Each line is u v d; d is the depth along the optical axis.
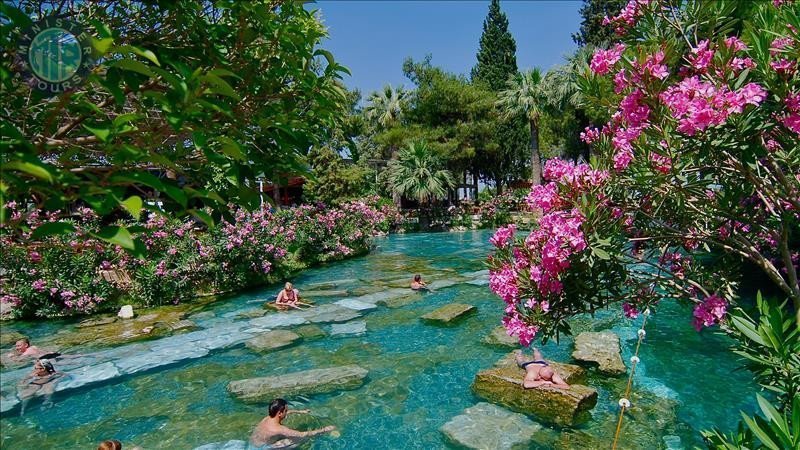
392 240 30.45
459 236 31.70
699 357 8.73
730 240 3.66
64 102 1.53
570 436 6.20
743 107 2.75
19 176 1.34
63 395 7.85
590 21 40.09
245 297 14.41
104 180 1.38
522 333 3.88
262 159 2.05
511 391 7.17
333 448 6.16
